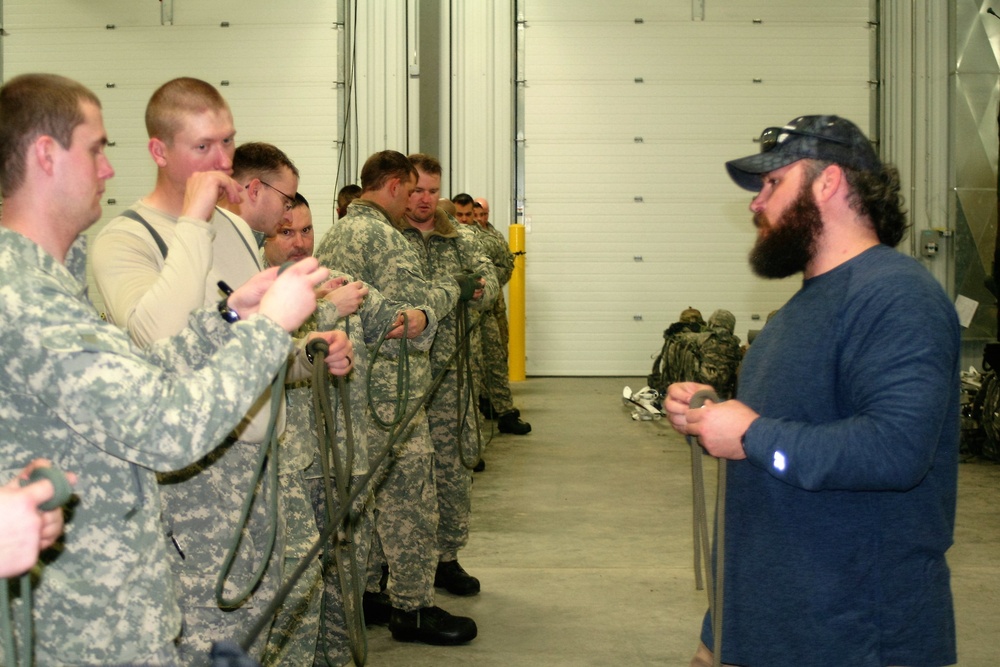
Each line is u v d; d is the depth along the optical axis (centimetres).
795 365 167
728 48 1092
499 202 1093
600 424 812
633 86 1098
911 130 1085
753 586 168
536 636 354
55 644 135
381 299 308
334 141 1080
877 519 162
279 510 223
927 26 1076
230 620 206
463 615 376
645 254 1110
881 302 158
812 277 175
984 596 399
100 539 137
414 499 337
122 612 138
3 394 133
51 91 140
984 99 1073
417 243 430
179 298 183
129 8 1080
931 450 150
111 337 134
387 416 330
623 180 1105
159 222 211
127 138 1086
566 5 1092
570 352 1122
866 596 162
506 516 525
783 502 166
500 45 1080
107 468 138
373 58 1067
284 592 154
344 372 235
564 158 1104
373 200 348
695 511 188
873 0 1088
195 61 1082
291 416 257
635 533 492
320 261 338
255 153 263
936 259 1082
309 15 1073
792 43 1092
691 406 172
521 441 739
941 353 153
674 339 922
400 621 345
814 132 172
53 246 143
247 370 140
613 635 356
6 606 117
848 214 170
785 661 164
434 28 1068
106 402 128
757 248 177
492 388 765
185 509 203
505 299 1084
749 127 1097
